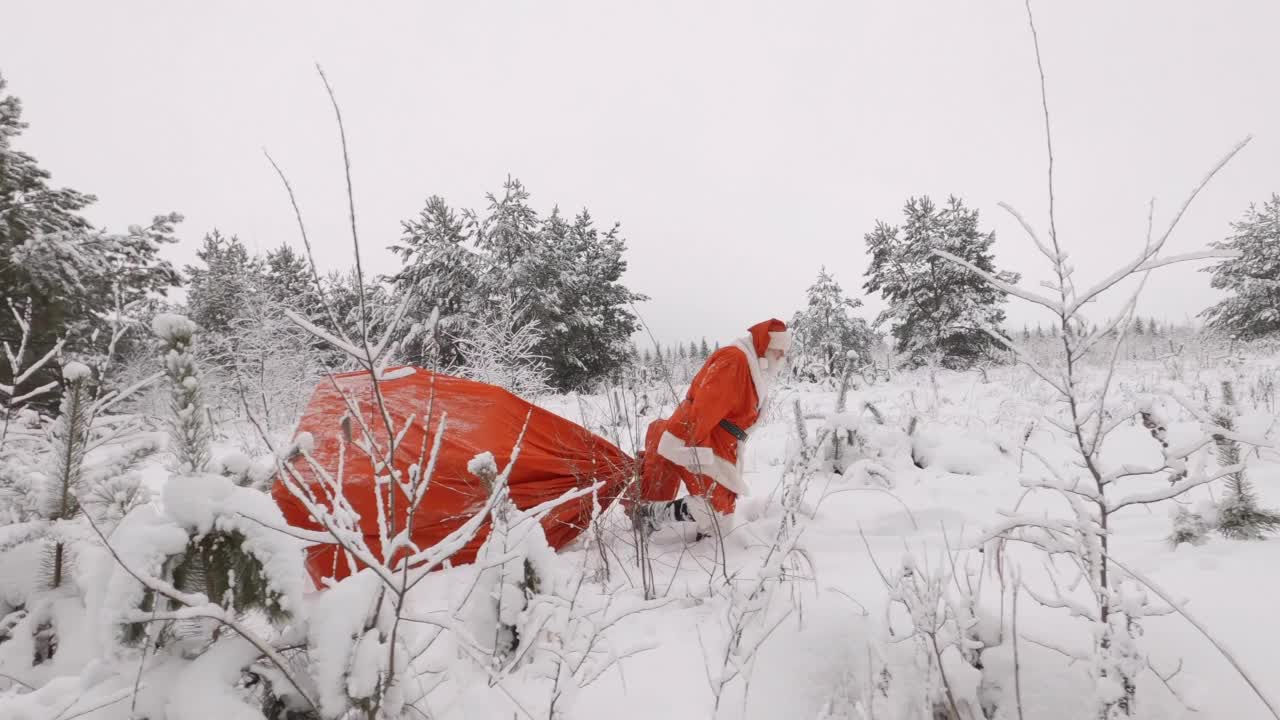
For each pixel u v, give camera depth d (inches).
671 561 126.3
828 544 126.0
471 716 71.1
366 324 48.3
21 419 118.7
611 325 956.0
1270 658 67.3
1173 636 73.8
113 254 407.8
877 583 97.7
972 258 903.1
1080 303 63.9
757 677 77.2
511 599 81.7
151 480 157.1
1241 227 894.4
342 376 151.6
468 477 121.0
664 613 98.3
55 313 386.6
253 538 53.7
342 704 52.1
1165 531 117.3
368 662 52.5
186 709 49.8
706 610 98.0
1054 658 71.1
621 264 994.1
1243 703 62.4
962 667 68.9
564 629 75.7
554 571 86.2
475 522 60.1
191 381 66.1
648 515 144.4
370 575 58.8
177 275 440.8
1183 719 62.0
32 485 102.5
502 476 60.8
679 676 79.4
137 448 101.4
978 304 861.2
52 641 83.1
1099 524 67.9
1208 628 74.3
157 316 66.2
